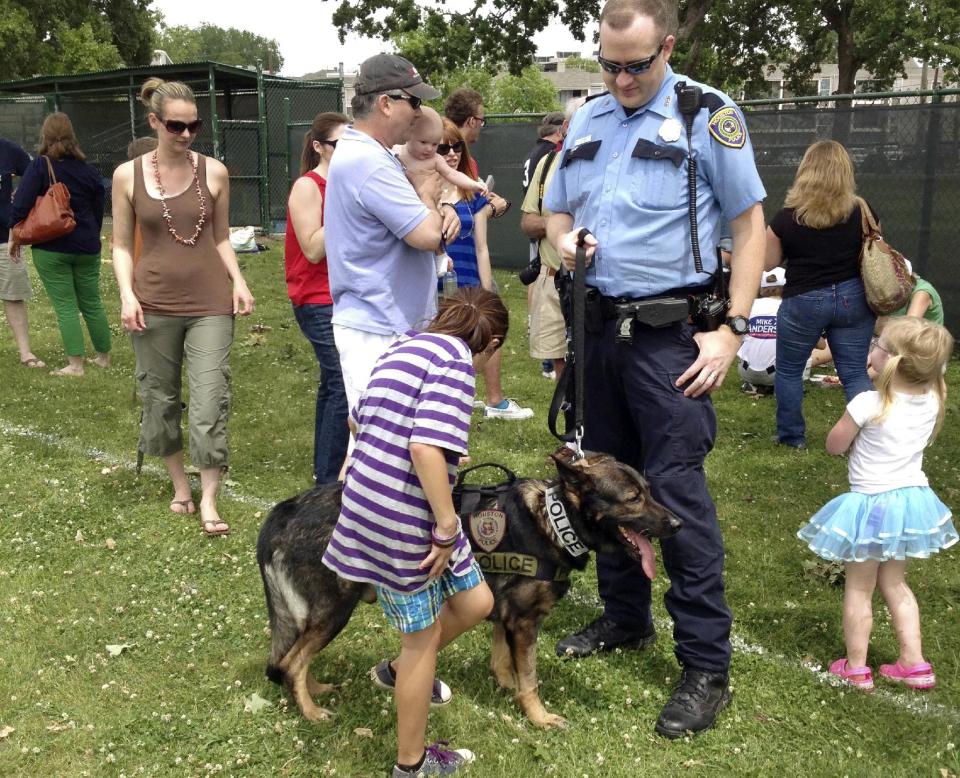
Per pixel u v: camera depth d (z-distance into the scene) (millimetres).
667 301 3223
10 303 8523
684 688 3434
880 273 5750
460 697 3533
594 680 3670
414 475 2740
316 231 4691
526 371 8586
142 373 5137
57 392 7738
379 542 2770
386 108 3637
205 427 4996
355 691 3562
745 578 4562
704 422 3334
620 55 3072
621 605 3859
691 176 3164
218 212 5133
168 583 4453
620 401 3525
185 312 5023
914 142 9453
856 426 3594
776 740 3309
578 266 3242
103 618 4102
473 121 6059
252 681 3623
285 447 6543
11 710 3408
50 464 6094
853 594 3639
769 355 7844
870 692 3600
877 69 34188
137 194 4934
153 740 3250
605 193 3301
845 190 5750
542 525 3236
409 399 2734
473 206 6164
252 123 19141
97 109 22453
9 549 4812
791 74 39344
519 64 27109
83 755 3174
